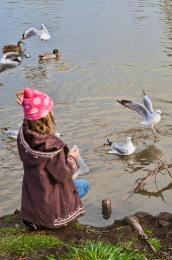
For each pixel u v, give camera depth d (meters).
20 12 28.84
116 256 5.54
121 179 10.35
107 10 29.30
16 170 10.76
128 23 26.00
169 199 9.45
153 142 12.32
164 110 14.45
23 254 5.86
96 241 6.18
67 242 6.20
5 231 6.59
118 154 11.53
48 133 6.34
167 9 29.47
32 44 22.81
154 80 17.19
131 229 6.52
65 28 25.17
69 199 6.51
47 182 6.34
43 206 6.39
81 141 12.27
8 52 19.94
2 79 17.70
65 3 31.34
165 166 10.55
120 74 17.97
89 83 17.03
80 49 21.53
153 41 22.47
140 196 9.57
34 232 6.52
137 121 13.61
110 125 13.31
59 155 6.28
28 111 6.26
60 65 19.38
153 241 6.14
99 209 8.97
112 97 15.50
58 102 15.07
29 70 18.84
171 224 6.75
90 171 10.70
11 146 12.03
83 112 14.21
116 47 21.62
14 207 9.23
